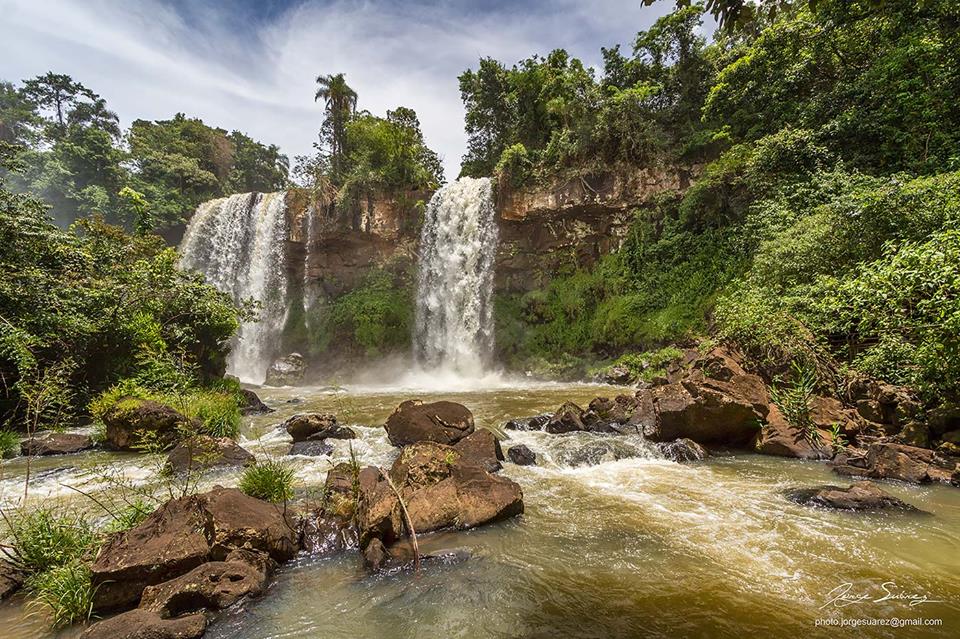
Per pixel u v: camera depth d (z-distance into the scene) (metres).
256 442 9.84
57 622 3.46
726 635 3.07
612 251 25.28
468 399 16.48
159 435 8.89
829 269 10.99
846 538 4.59
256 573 3.93
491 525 5.23
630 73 28.72
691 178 23.25
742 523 5.08
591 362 23.45
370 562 4.30
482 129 34.94
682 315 20.22
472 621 3.39
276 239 32.38
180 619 3.27
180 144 46.69
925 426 7.31
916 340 7.62
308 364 30.41
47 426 9.09
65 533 4.45
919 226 9.14
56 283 11.97
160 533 4.20
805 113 17.23
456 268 28.61
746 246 18.62
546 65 29.95
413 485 5.61
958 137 13.07
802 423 8.27
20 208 12.50
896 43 15.86
